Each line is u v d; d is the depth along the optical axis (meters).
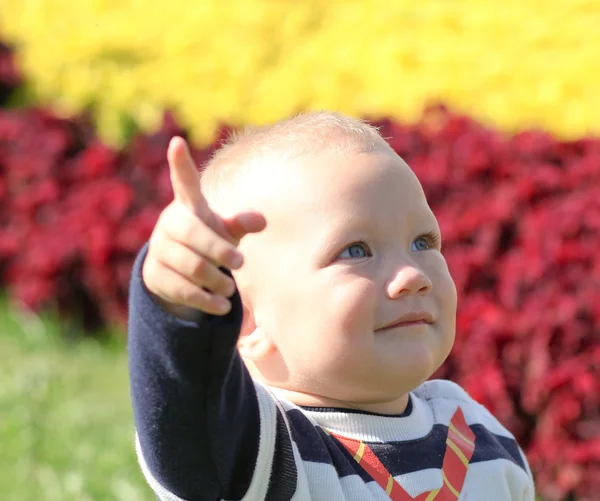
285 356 4.50
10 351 12.45
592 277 9.63
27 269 13.13
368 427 4.54
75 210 13.27
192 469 3.99
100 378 11.59
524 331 9.35
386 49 15.23
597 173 10.55
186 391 3.83
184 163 3.58
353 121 4.87
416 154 11.67
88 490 8.73
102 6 18.02
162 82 16.30
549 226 10.00
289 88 15.30
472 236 10.38
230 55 16.30
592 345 9.31
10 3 18.97
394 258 4.45
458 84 14.38
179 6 17.56
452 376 9.61
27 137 14.18
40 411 10.27
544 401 9.23
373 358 4.35
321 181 4.47
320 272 4.39
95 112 16.36
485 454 4.83
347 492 4.34
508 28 15.36
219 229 3.64
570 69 14.35
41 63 17.16
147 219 12.76
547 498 9.32
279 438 4.23
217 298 3.65
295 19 16.55
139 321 3.80
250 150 4.72
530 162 11.07
